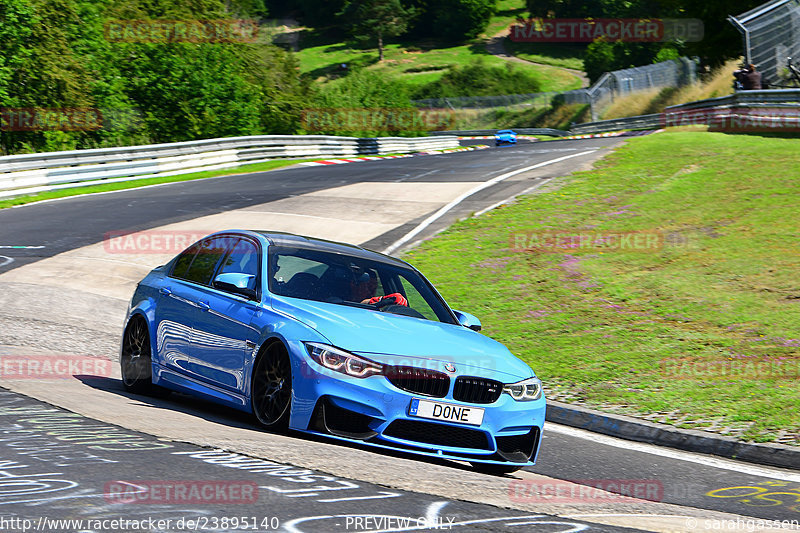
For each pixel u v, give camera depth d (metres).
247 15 98.94
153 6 73.00
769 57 50.31
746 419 11.84
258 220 28.11
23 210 31.42
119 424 8.16
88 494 5.58
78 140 57.75
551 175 33.91
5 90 53.47
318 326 8.53
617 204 26.61
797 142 34.38
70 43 59.72
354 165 49.22
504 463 8.66
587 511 6.93
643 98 104.56
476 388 8.53
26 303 17.14
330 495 6.13
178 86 65.69
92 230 26.48
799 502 8.60
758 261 20.03
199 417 9.28
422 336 8.87
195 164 48.94
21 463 6.36
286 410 8.41
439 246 23.67
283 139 58.75
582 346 15.68
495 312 18.06
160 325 10.63
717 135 38.22
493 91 165.62
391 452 8.61
